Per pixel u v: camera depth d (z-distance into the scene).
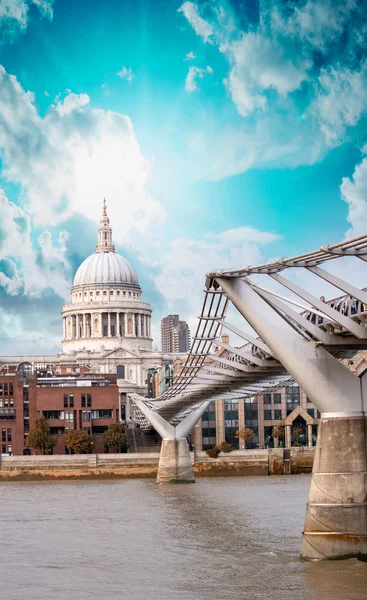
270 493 126.44
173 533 85.88
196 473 178.50
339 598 55.19
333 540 63.72
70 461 181.00
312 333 64.19
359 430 63.72
